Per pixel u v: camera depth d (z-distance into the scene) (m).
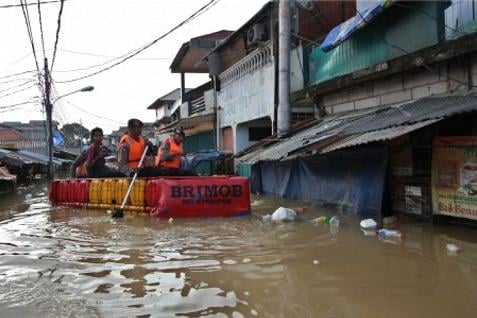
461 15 8.25
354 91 11.13
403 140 7.49
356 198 8.52
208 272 4.79
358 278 4.48
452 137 6.67
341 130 8.91
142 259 5.38
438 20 8.70
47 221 8.60
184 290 4.23
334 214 8.48
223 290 4.21
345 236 6.43
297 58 13.81
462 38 7.50
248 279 4.52
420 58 8.40
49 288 4.36
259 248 5.82
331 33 12.02
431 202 7.07
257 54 15.65
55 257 5.59
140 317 3.61
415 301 3.83
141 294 4.14
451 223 6.86
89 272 4.88
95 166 10.69
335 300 3.89
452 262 4.94
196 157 17.12
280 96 12.57
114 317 3.62
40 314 3.71
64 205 10.97
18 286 4.44
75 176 11.91
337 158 9.19
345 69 11.77
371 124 8.05
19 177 25.77
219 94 20.27
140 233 6.98
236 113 18.09
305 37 15.20
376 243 5.94
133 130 10.09
